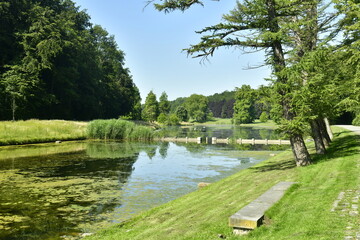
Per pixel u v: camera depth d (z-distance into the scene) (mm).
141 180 15719
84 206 10844
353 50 13750
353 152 14148
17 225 8766
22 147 30156
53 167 19250
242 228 5926
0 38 47219
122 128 43688
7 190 13117
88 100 64000
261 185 10391
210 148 33719
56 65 57250
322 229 5320
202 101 168625
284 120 12219
